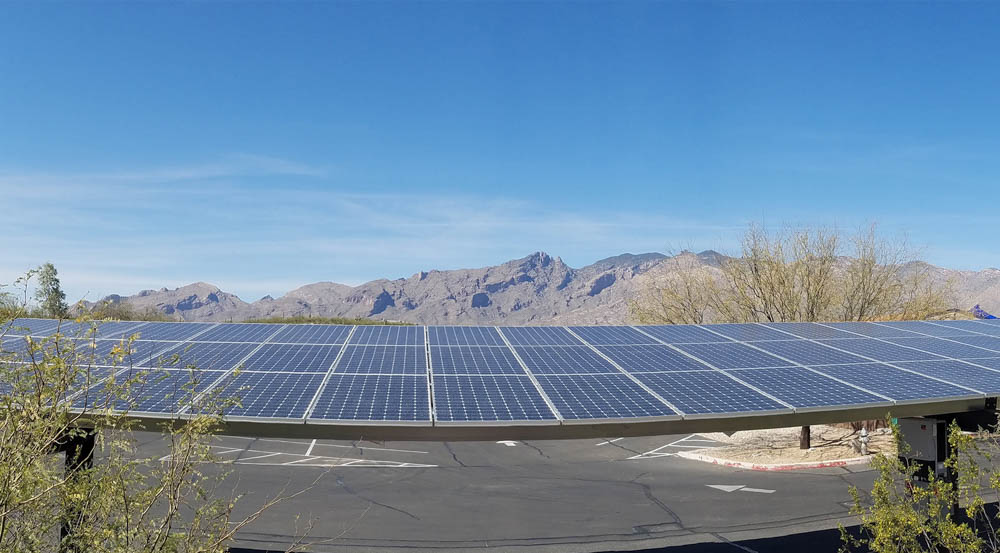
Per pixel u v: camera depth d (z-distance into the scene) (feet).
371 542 50.37
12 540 20.61
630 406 34.06
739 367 43.45
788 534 52.11
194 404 28.71
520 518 56.75
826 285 119.24
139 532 22.29
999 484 29.50
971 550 27.96
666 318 128.57
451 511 58.85
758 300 124.26
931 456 39.45
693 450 86.63
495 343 50.49
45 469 21.01
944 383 40.50
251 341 47.37
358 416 31.24
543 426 31.60
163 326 51.11
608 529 53.83
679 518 56.75
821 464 74.74
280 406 32.27
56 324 45.96
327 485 68.23
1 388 25.38
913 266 122.62
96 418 23.21
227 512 24.61
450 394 35.40
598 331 56.54
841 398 36.63
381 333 53.36
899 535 29.63
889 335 57.47
